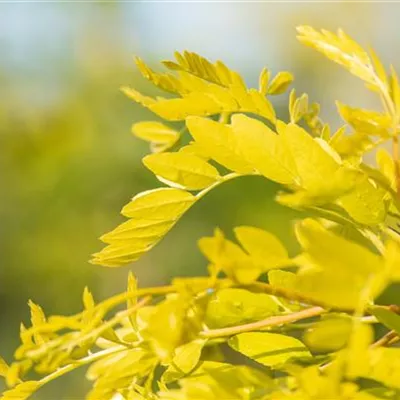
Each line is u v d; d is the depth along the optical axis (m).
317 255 0.79
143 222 0.89
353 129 0.90
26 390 0.87
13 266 3.61
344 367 0.79
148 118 3.80
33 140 3.79
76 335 0.82
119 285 3.52
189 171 0.89
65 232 3.62
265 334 0.89
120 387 0.87
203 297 0.81
